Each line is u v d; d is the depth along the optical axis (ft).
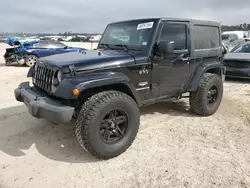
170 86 13.73
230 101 19.54
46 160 10.58
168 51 11.59
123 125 11.05
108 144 10.44
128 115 10.87
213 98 16.14
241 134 13.21
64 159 10.68
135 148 11.59
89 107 9.82
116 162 10.43
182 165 10.16
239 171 9.74
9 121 14.73
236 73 26.66
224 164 10.23
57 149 11.51
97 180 9.23
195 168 9.95
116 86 11.37
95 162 10.44
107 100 10.06
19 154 11.04
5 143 12.01
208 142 12.24
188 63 14.30
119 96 10.50
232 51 30.99
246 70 26.03
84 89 9.73
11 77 29.84
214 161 10.46
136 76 11.91
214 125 14.44
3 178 9.32
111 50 13.60
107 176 9.46
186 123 14.71
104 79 10.23
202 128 13.98
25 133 13.12
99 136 10.09
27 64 41.60
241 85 25.64
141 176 9.44
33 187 8.83
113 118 10.57
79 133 9.94
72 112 9.60
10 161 10.46
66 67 10.00
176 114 16.28
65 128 13.75
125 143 10.90
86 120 9.73
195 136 12.92
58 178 9.36
